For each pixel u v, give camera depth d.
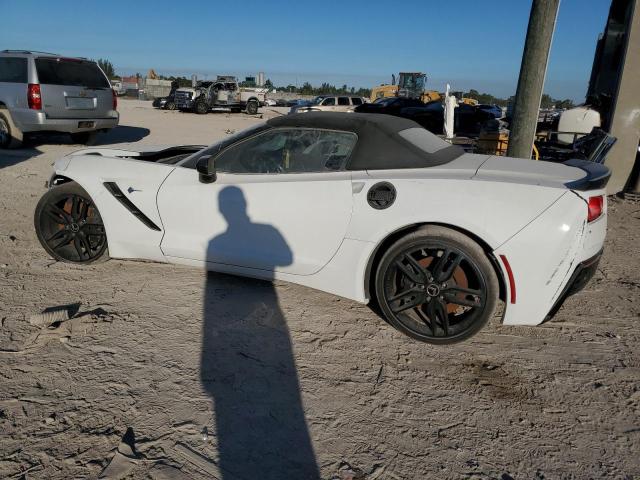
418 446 2.26
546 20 5.01
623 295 4.04
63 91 10.30
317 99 28.56
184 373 2.73
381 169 3.22
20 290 3.67
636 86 7.52
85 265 4.18
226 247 3.57
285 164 3.47
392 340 3.19
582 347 3.19
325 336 3.20
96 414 2.37
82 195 3.95
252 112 32.25
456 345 3.16
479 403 2.59
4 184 7.21
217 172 3.61
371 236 3.13
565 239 2.79
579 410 2.56
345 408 2.51
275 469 2.09
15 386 2.55
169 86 54.88
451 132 12.85
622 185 7.94
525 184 2.90
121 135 14.88
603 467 2.17
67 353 2.87
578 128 8.54
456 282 3.04
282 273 3.46
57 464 2.06
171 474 2.03
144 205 3.75
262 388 2.63
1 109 10.23
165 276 3.98
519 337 3.31
